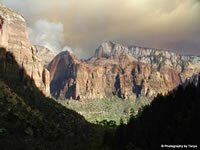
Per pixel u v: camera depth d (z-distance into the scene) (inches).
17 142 6392.7
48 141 7465.6
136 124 7445.9
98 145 7687.0
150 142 6456.7
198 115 5846.5
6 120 7317.9
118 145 7327.8
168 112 6884.8
